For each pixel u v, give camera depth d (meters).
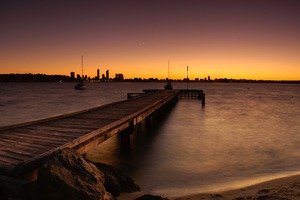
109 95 75.12
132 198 7.16
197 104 43.19
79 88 117.00
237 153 13.39
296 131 20.02
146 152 13.40
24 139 7.66
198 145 15.12
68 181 4.55
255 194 7.12
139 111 14.73
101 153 12.97
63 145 6.74
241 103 48.69
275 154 13.17
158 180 9.27
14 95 73.94
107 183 7.03
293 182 8.09
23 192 4.77
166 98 28.36
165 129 20.41
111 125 10.05
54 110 36.59
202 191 7.88
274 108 39.34
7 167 5.23
